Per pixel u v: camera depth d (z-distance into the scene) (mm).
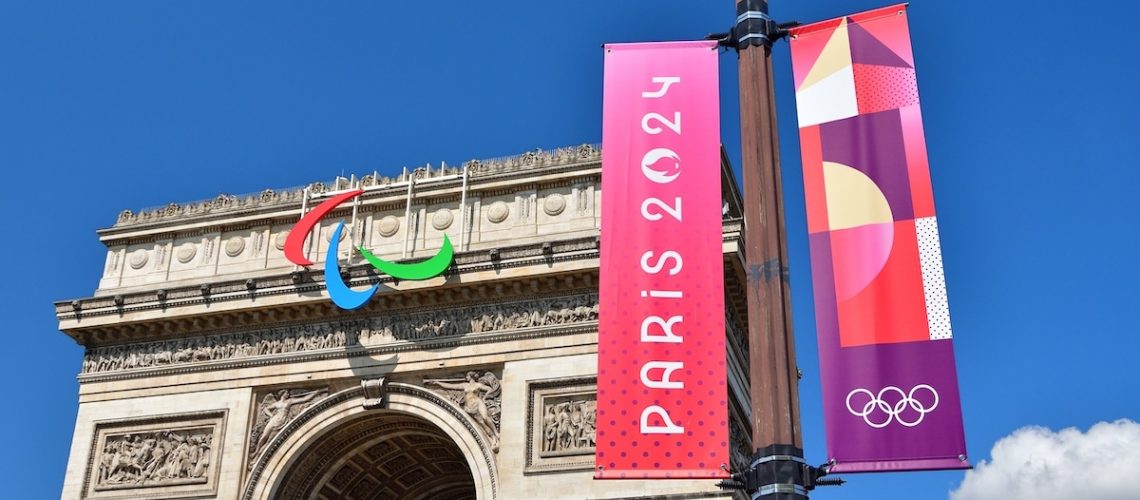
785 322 33062
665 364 37531
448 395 79812
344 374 81812
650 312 38219
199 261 89875
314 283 83500
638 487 73875
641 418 37000
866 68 40125
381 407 80812
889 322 36250
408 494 94875
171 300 85938
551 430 76625
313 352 83000
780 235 34219
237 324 85562
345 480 87688
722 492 72438
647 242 39125
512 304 81000
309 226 85312
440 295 81875
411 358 81062
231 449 81625
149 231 91688
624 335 38062
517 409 77500
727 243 76938
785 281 33688
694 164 40031
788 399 32219
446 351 80625
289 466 81250
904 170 38344
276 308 84125
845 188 38500
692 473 36188
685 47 41906
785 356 32625
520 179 85062
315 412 81812
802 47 41000
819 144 39406
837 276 37344
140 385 85688
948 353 35500
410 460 89375
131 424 84812
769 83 36781
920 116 39000
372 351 82000
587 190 84062
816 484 32156
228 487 80438
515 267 80062
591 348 78062
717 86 41000
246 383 83562
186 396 84438
